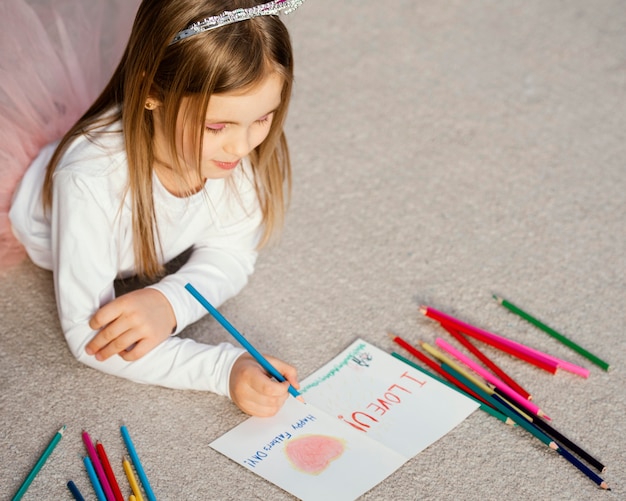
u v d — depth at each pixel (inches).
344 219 62.3
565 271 59.1
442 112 74.6
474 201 64.9
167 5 40.9
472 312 55.3
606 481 44.7
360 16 87.0
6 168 52.9
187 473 43.6
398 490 43.2
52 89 54.6
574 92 78.1
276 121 46.8
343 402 47.8
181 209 49.1
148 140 45.3
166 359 47.2
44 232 52.0
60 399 47.4
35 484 42.7
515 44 84.1
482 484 44.0
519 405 47.9
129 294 46.4
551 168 68.9
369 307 55.1
